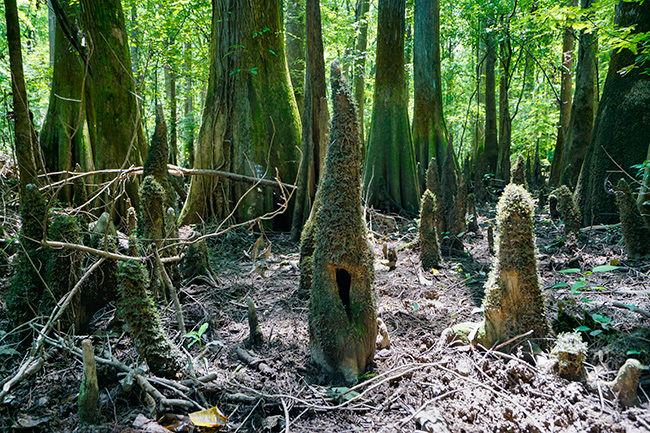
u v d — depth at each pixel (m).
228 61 9.24
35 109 15.91
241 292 5.09
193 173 8.08
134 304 2.90
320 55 7.13
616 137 7.46
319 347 3.08
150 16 13.61
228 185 8.98
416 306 4.23
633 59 7.41
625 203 5.50
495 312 3.11
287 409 2.62
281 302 4.70
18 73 4.04
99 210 7.55
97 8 7.63
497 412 2.49
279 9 9.66
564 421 2.40
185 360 3.13
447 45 21.83
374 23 19.91
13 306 3.59
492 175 15.55
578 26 7.41
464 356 3.08
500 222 3.06
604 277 4.96
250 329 3.63
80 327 3.70
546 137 22.52
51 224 3.76
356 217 3.02
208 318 4.04
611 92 7.68
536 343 2.99
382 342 3.47
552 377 2.70
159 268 3.72
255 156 8.96
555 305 4.03
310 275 4.74
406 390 2.82
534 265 3.00
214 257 6.93
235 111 9.13
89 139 8.89
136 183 8.02
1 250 4.83
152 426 2.48
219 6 9.30
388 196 10.67
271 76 9.40
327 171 3.05
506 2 14.28
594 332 3.07
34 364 2.86
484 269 5.89
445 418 2.46
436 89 12.29
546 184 16.41
